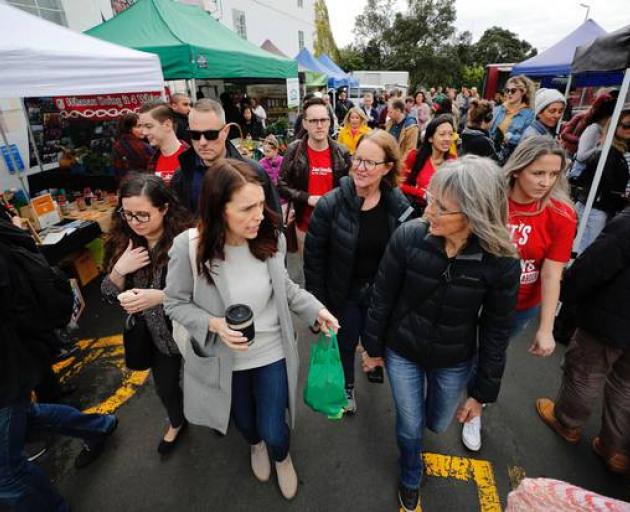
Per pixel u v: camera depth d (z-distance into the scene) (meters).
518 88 4.77
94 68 3.19
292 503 1.94
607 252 1.71
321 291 2.25
